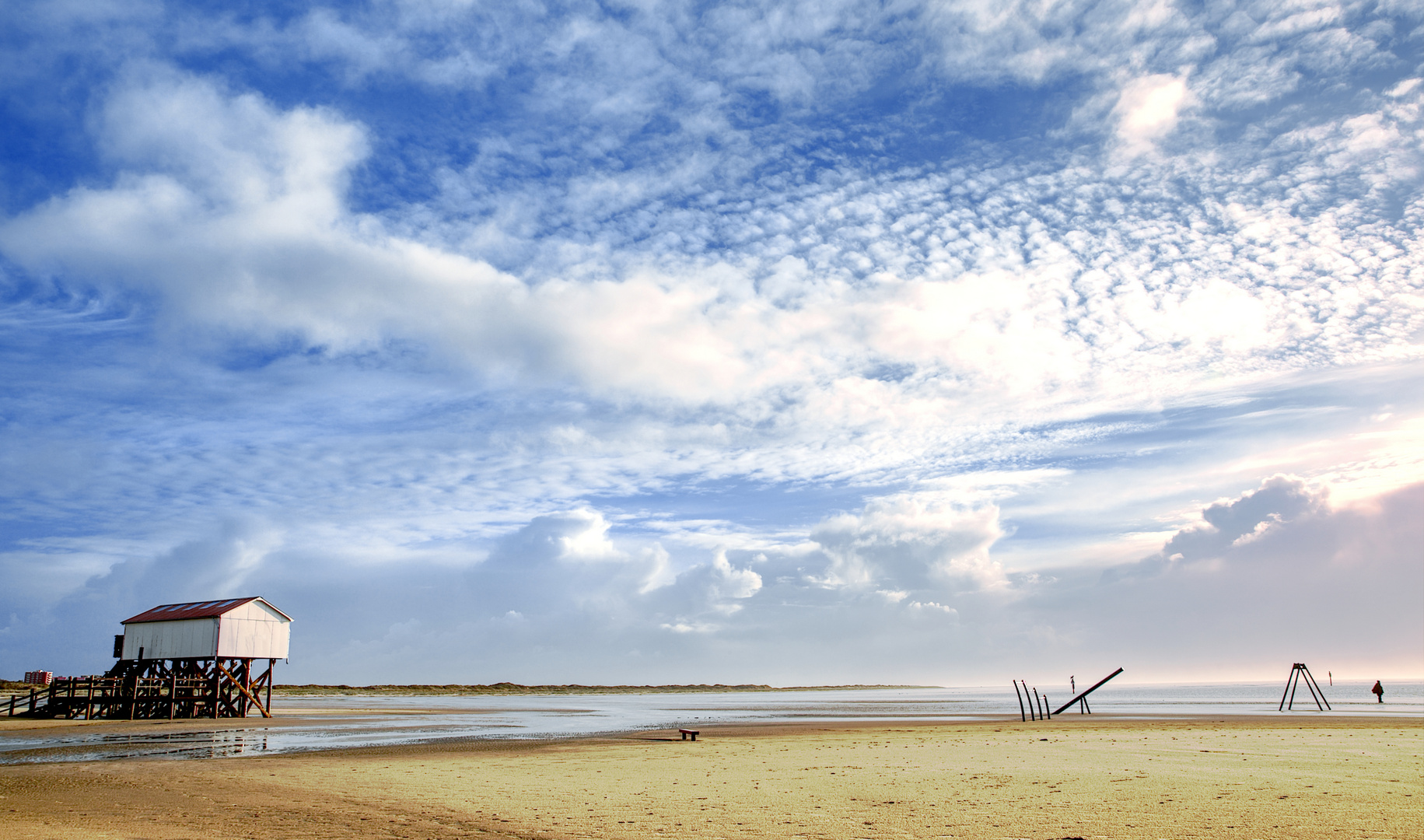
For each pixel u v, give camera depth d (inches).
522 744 1556.3
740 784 913.5
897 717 2600.9
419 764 1176.8
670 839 615.5
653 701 6112.2
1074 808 709.3
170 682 2293.3
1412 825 608.4
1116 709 3129.9
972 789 840.3
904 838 604.1
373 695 7632.9
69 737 1707.7
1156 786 822.5
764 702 5398.6
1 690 4111.7
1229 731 1610.5
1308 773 905.5
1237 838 573.6
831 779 939.3
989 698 6254.9
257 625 2397.9
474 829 664.4
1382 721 1973.4
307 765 1160.2
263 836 641.6
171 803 820.6
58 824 703.1
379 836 640.4
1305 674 3129.9
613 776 1007.0
